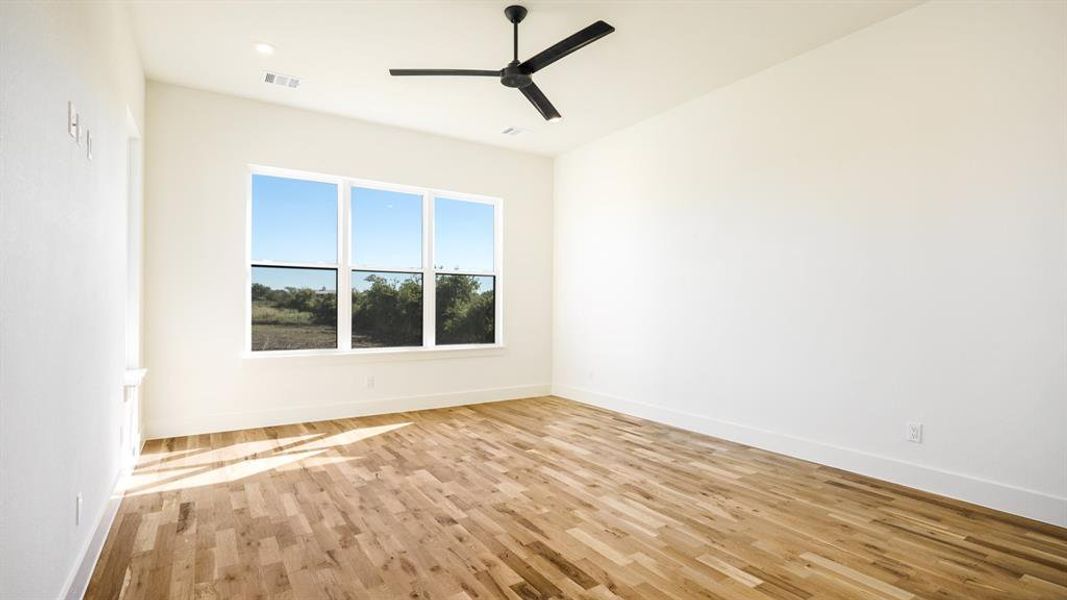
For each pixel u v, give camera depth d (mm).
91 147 2105
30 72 1414
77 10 1888
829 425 3551
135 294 3691
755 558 2275
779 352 3867
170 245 4211
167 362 4191
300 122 4766
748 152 4102
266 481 3186
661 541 2430
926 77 3084
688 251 4609
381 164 5180
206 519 2625
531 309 6188
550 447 3977
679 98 4531
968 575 2143
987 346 2844
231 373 4441
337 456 3711
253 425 4520
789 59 3805
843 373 3479
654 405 4910
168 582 2041
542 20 3262
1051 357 2633
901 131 3197
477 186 5777
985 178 2855
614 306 5434
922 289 3102
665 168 4852
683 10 3150
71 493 1831
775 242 3904
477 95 4438
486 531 2521
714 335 4359
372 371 5113
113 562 2188
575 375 5973
